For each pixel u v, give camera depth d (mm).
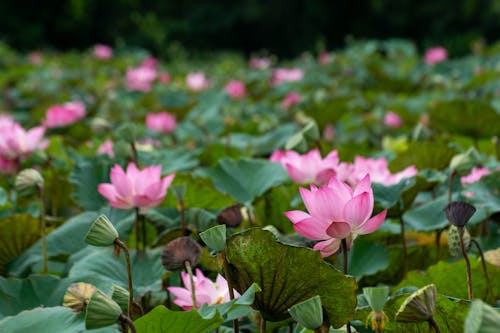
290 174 4848
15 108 11508
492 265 4340
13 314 4078
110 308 3617
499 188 4734
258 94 12531
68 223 4871
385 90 13172
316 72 14969
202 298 4008
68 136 8367
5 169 5574
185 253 3863
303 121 7371
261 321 3945
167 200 5066
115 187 4547
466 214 4012
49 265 4770
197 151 6570
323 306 3850
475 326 3254
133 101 11492
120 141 5316
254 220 4895
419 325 3914
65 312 3824
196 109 9977
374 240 4965
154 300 4422
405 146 7055
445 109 6895
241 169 5383
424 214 4984
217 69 17969
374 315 3643
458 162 4809
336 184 3936
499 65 12555
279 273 3816
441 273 4383
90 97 11836
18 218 4727
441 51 14375
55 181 5570
